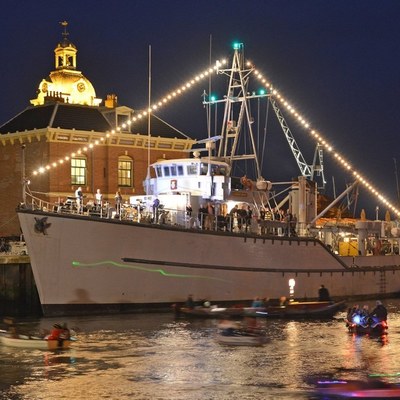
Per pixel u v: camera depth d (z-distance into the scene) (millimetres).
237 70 63781
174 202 58531
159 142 78500
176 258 54531
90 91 85438
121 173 76562
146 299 53938
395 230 71312
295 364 39656
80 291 52250
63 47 85250
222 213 60312
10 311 58750
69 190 73750
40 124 74438
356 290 65812
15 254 61000
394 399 33156
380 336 47875
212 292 55938
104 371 37781
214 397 33750
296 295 60312
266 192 63219
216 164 60406
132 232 53031
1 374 37219
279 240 59250
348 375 37406
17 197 76375
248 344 44031
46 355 41156
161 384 35625
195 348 43031
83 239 51938
